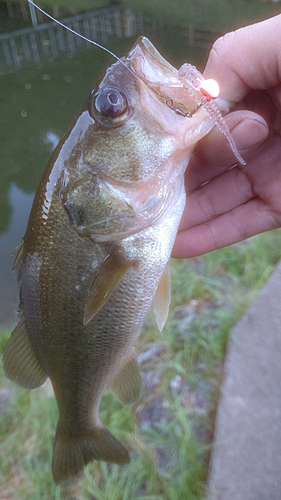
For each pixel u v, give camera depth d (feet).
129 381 0.64
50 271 0.52
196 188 0.66
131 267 0.52
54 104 3.28
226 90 0.53
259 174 0.63
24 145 2.81
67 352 0.56
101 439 0.67
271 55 0.49
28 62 4.00
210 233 0.69
